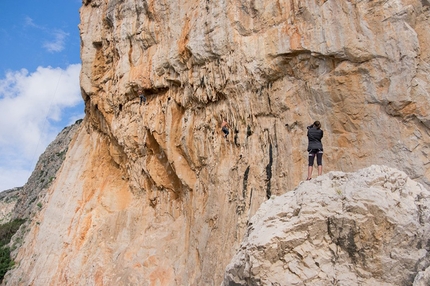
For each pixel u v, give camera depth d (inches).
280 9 440.1
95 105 801.6
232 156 473.1
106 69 791.7
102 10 810.8
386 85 346.9
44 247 768.3
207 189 509.4
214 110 509.0
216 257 434.0
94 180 788.0
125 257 593.9
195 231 498.9
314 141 324.8
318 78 393.7
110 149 764.6
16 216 1455.5
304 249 215.5
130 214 660.1
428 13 337.1
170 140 580.7
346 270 207.8
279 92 428.8
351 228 212.1
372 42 355.6
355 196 217.5
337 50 372.8
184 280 482.6
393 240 206.7
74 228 725.3
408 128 333.7
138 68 664.4
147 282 530.6
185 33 561.6
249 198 426.0
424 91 327.3
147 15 660.7
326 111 383.6
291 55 418.0
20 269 819.4
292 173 392.5
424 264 195.6
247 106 458.6
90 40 821.9
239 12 478.6
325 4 392.2
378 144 344.8
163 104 611.8
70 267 658.2
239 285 223.3
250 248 218.7
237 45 471.2
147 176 659.4
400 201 216.5
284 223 226.2
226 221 444.1
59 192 840.3
